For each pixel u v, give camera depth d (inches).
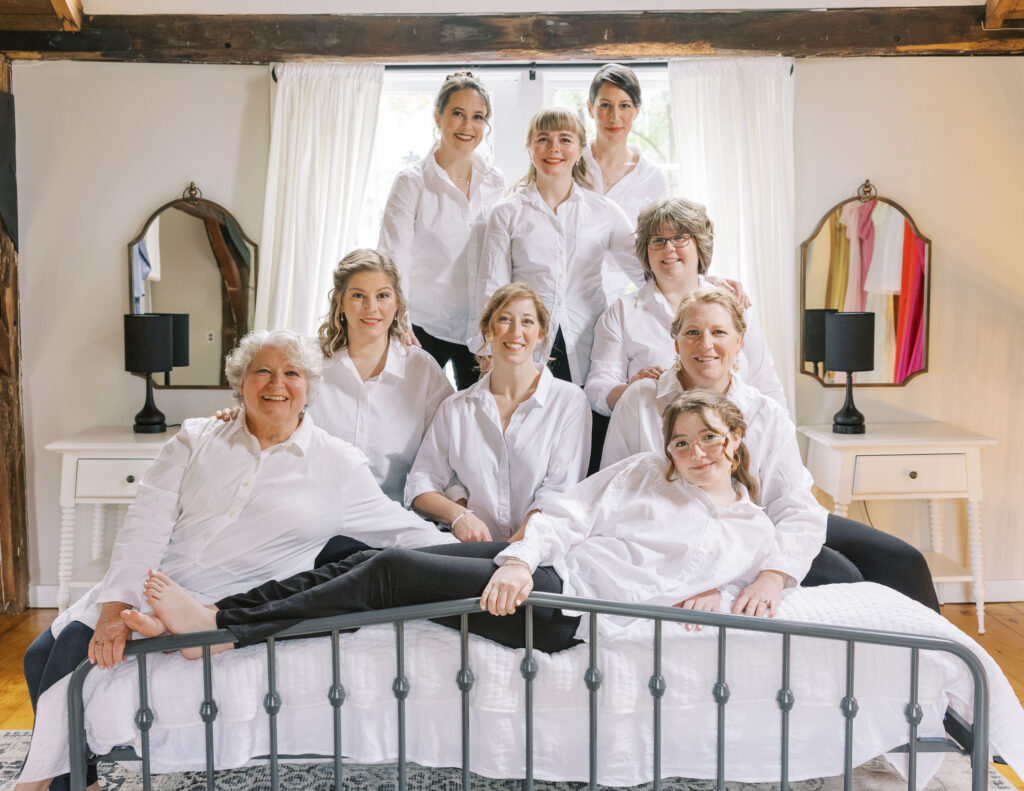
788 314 157.8
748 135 155.8
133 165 161.3
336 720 84.9
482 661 86.7
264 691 86.0
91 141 160.9
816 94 159.9
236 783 106.0
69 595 155.9
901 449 149.7
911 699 84.7
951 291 164.1
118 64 159.6
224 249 162.6
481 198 136.5
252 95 159.9
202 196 161.9
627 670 86.4
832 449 152.1
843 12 155.6
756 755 87.4
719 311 100.0
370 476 98.3
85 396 164.9
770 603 88.8
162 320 154.3
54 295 163.2
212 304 163.2
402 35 155.2
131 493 149.8
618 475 96.7
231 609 84.7
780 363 158.6
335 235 157.4
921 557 102.8
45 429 165.2
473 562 88.2
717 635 87.1
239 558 92.6
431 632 88.4
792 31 155.4
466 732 85.1
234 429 94.9
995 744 86.3
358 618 84.9
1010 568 168.4
